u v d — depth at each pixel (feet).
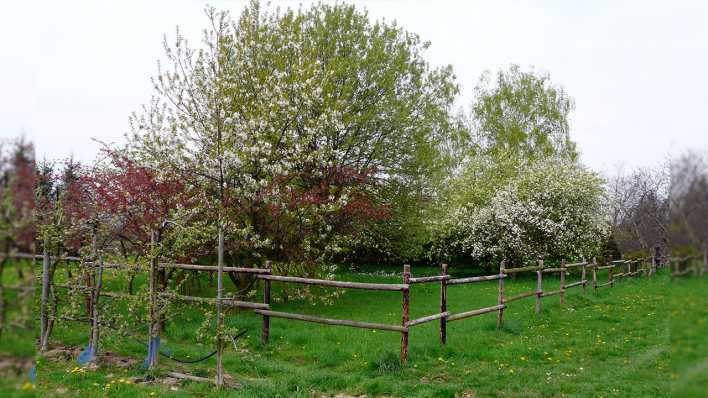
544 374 20.51
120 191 29.76
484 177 72.23
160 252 21.40
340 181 39.52
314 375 19.79
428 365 21.85
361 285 23.59
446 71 51.90
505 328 29.19
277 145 36.40
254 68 37.42
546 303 39.11
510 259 65.10
